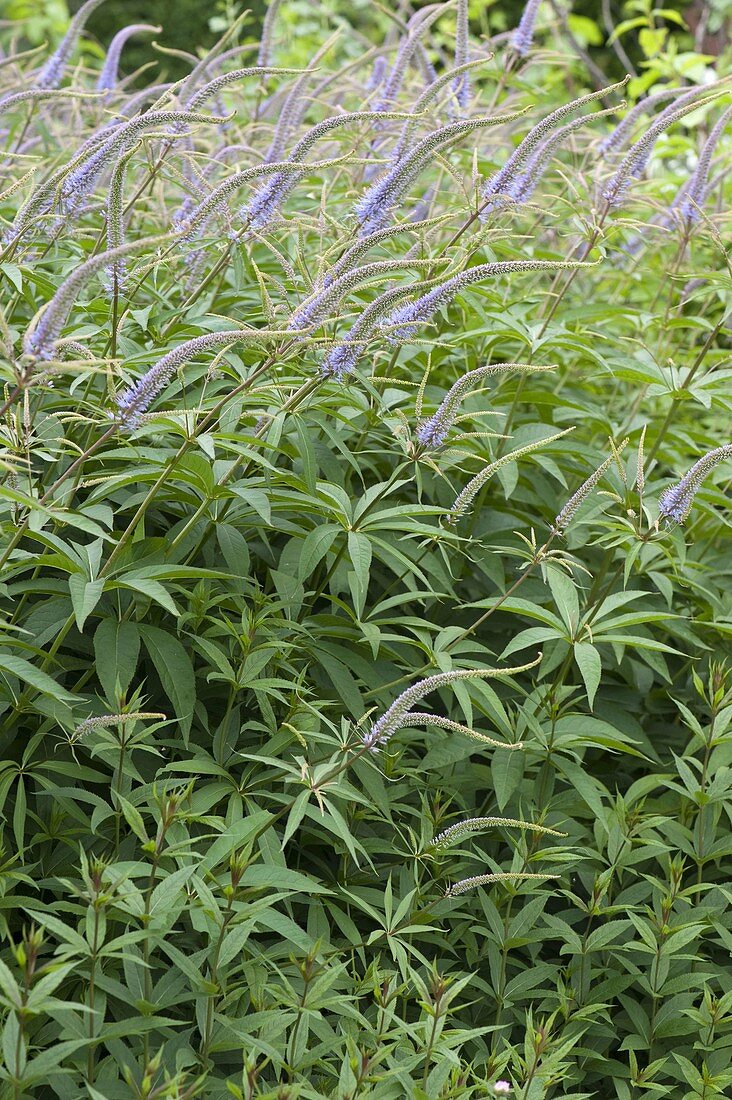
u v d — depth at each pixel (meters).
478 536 4.85
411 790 3.98
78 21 5.39
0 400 4.22
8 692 3.53
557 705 4.00
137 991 3.01
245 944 3.34
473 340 5.21
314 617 4.06
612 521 4.54
